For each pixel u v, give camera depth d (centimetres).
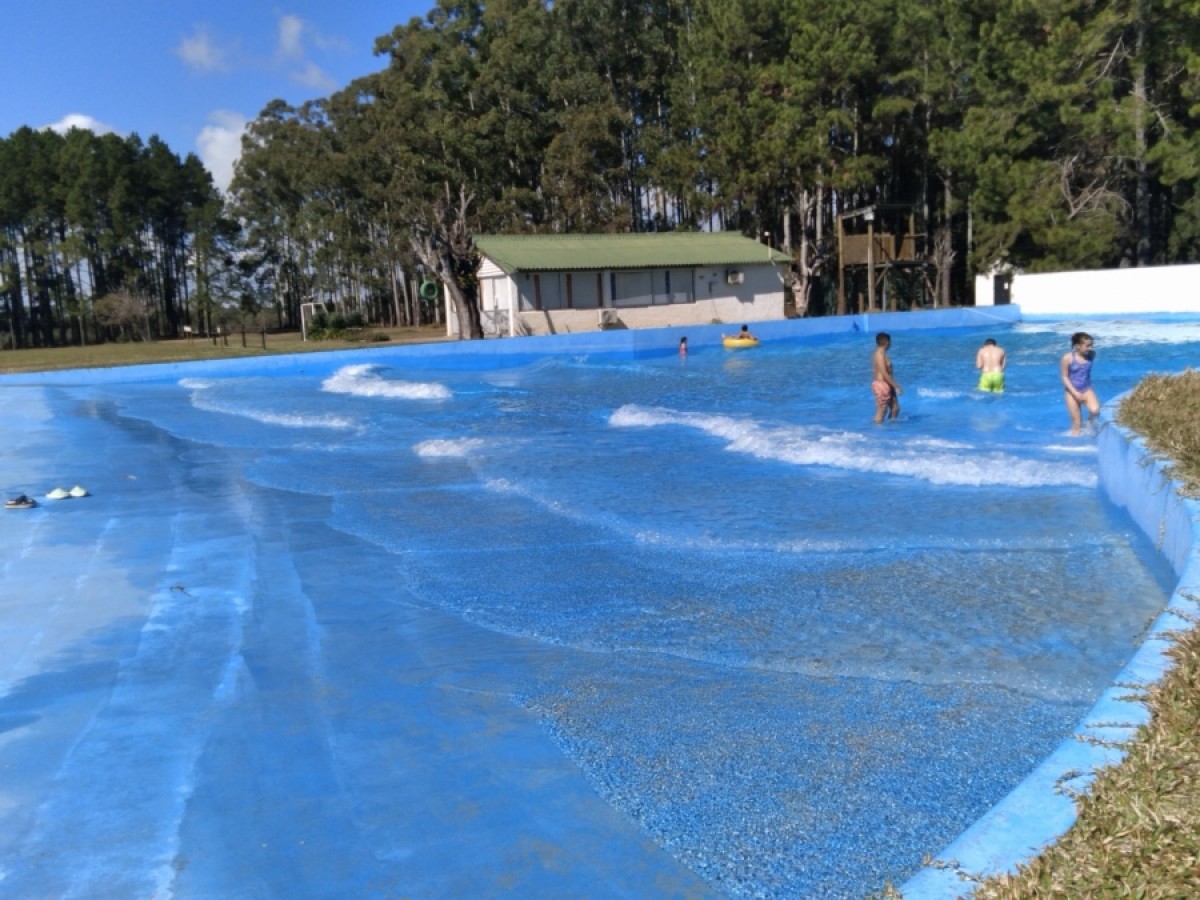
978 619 562
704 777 401
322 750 444
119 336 6694
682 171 4225
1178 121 3625
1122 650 505
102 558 783
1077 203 3650
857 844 346
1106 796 276
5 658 565
